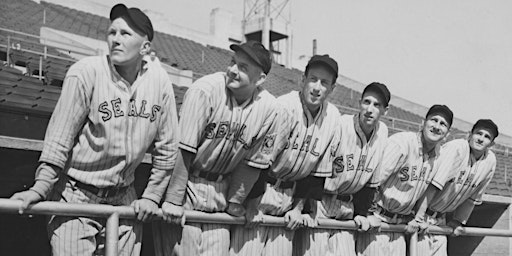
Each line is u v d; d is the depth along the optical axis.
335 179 4.97
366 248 5.39
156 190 3.88
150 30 3.70
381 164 5.20
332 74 4.50
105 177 3.70
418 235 5.81
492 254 8.98
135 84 3.76
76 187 3.69
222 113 4.07
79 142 3.68
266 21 19.66
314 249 4.95
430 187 5.59
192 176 4.23
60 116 3.54
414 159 5.41
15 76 6.41
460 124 18.05
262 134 4.22
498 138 18.02
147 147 3.82
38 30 13.40
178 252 4.16
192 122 3.97
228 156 4.17
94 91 3.62
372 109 4.88
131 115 3.71
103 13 18.48
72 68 3.62
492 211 9.02
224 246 4.31
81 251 3.66
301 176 4.69
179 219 3.95
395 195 5.41
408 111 18.53
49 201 3.49
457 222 6.04
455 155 5.65
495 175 10.34
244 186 4.27
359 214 5.23
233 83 4.02
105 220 3.79
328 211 5.03
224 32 20.45
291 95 4.68
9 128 5.28
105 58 3.72
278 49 20.44
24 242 5.96
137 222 3.92
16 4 15.93
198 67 14.84
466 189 5.86
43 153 3.51
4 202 3.33
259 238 4.57
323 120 4.71
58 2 17.67
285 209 4.70
